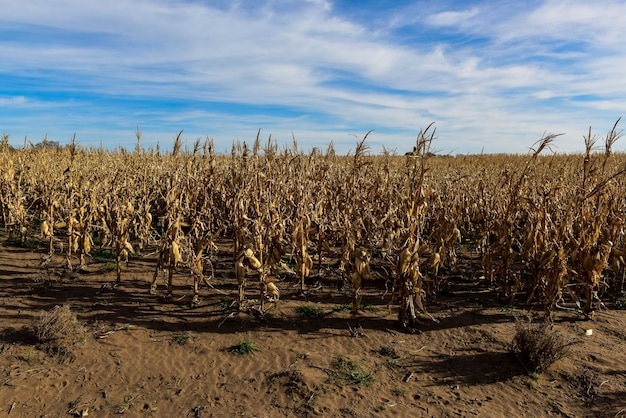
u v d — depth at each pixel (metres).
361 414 4.17
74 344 5.27
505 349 5.34
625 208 8.23
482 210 9.05
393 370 4.97
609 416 4.11
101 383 4.62
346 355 5.27
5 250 9.29
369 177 11.51
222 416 4.14
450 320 6.27
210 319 6.16
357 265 5.86
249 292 7.26
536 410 4.25
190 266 6.48
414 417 4.14
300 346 5.47
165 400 4.38
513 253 7.10
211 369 4.94
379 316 6.40
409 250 5.78
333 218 8.84
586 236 6.46
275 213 6.67
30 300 6.58
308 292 7.27
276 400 4.40
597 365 4.97
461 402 4.38
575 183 9.19
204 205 8.43
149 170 12.18
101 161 15.06
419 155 5.95
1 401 4.25
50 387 4.52
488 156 28.89
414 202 5.76
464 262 9.37
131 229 9.86
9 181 11.32
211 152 9.48
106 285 7.30
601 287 7.41
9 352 5.05
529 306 6.85
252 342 5.53
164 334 5.70
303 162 11.18
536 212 6.62
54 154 15.76
